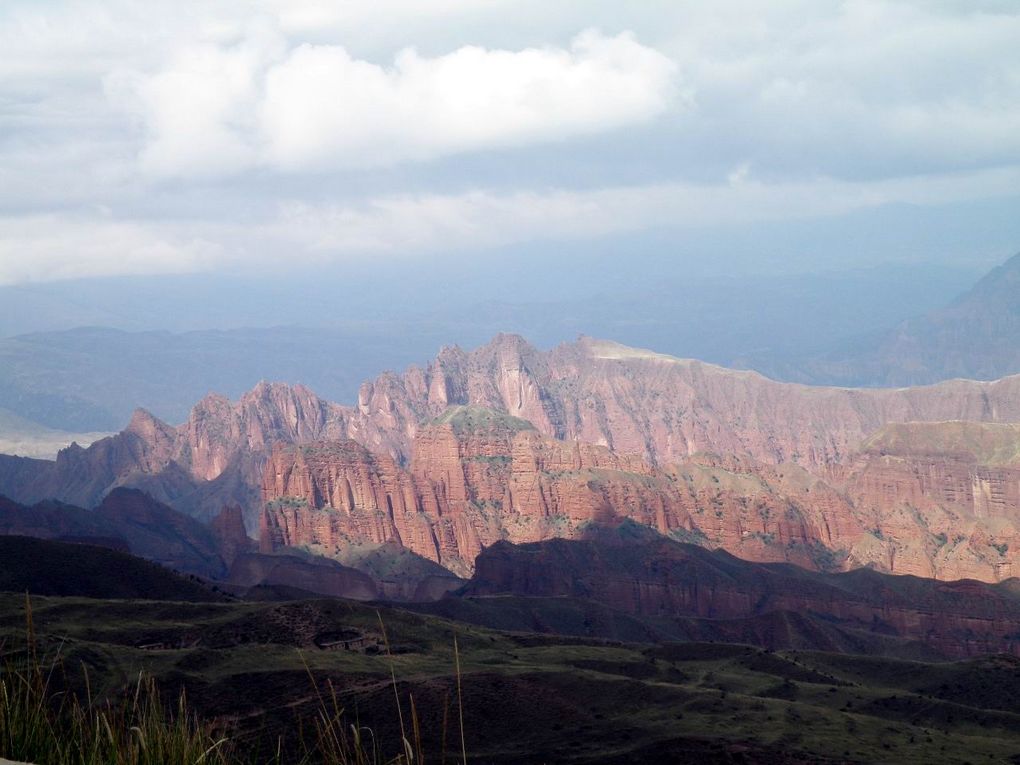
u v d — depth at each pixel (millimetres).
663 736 147125
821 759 141875
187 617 181625
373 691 149625
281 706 141000
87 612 181250
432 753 137250
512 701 155000
